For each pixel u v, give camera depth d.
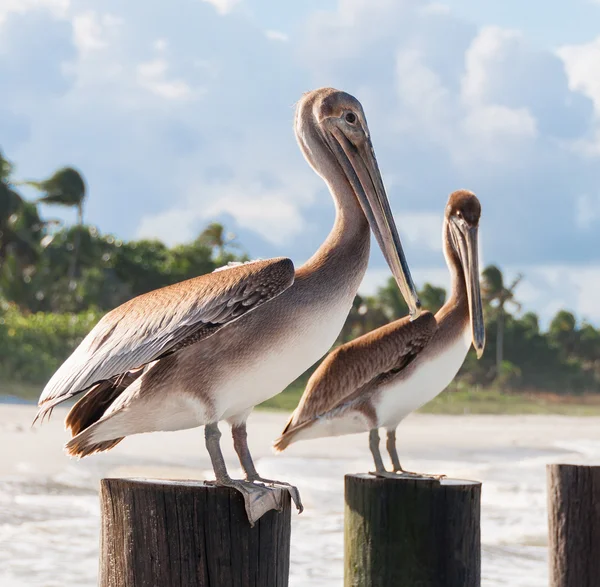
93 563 11.41
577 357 121.38
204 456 23.95
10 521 13.86
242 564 4.96
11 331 51.09
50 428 29.75
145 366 5.89
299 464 22.89
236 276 5.64
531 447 32.22
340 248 6.22
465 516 6.62
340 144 6.64
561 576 7.89
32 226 81.31
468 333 8.90
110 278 81.88
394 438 8.46
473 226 9.28
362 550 6.67
